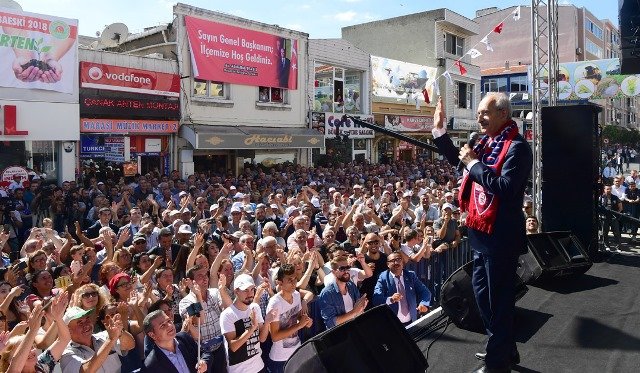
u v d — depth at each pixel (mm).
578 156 6953
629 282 5711
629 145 52969
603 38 58969
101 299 5078
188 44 17156
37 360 4113
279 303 5320
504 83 37375
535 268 5430
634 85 22047
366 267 6754
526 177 3174
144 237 7996
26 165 13469
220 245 8430
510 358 3473
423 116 28234
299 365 3293
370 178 18141
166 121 16500
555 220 7137
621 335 4172
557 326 4441
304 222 8781
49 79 13461
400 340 3545
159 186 13281
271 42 19922
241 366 5027
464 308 4402
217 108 18250
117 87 14914
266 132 19453
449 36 31438
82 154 14742
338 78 23609
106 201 11055
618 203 13164
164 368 4355
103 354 4172
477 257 3594
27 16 12969
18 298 5844
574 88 23234
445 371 3678
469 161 3191
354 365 3287
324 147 22281
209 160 18719
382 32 32031
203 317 5289
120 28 17641
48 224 8875
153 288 6098
